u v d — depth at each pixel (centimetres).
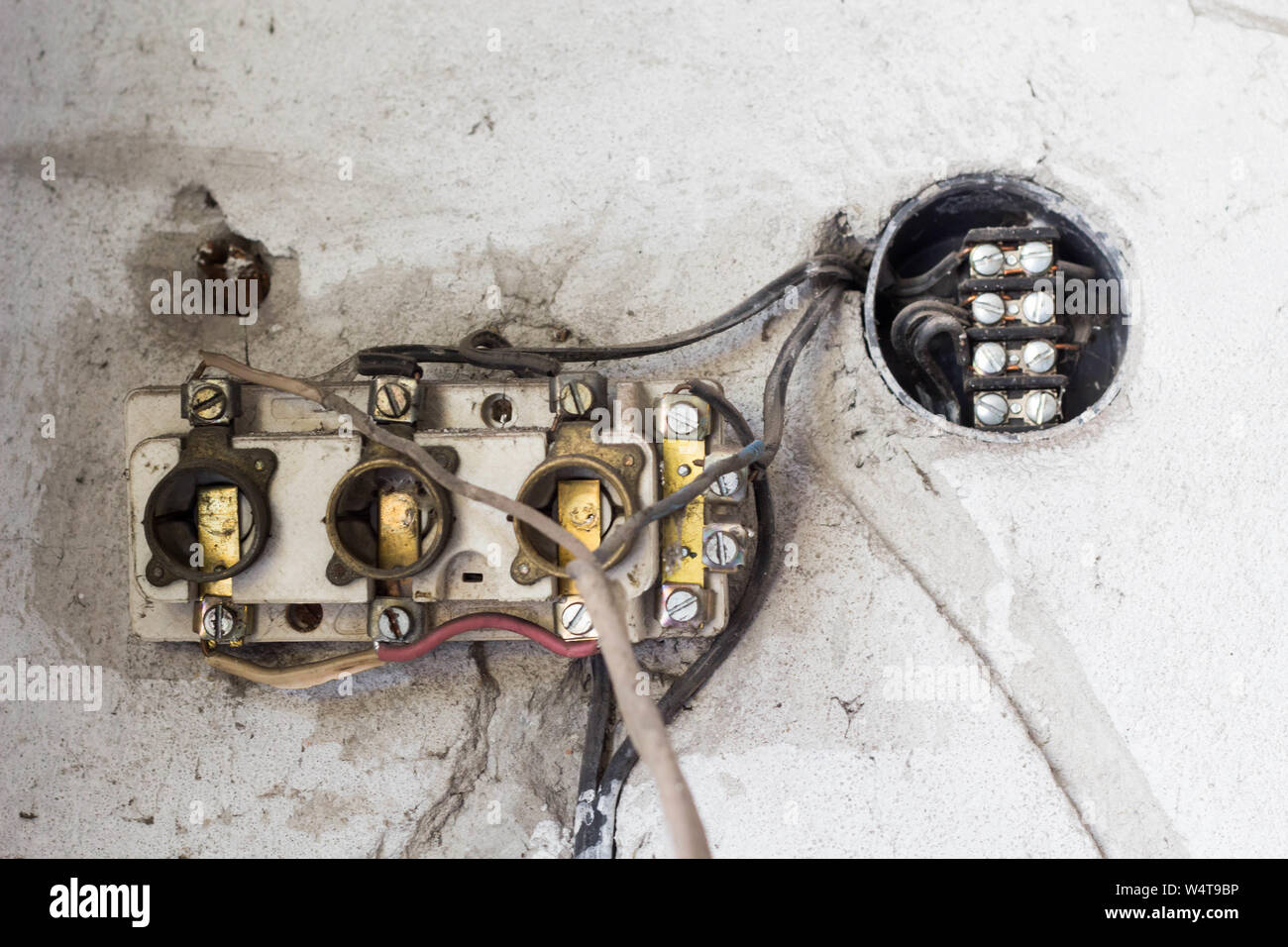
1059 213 109
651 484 90
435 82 111
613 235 108
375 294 110
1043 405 104
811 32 109
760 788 100
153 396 96
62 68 114
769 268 108
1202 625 102
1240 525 103
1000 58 109
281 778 103
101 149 113
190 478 93
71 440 110
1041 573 103
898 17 109
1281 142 107
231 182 112
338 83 112
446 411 95
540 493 90
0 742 106
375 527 93
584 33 111
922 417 105
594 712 101
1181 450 104
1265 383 105
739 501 94
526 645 104
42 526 109
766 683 102
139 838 104
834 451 105
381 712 104
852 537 104
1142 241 107
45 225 113
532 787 103
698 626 96
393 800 102
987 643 102
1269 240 106
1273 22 108
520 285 109
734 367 106
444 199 110
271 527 92
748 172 109
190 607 96
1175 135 108
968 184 108
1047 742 100
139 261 112
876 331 111
